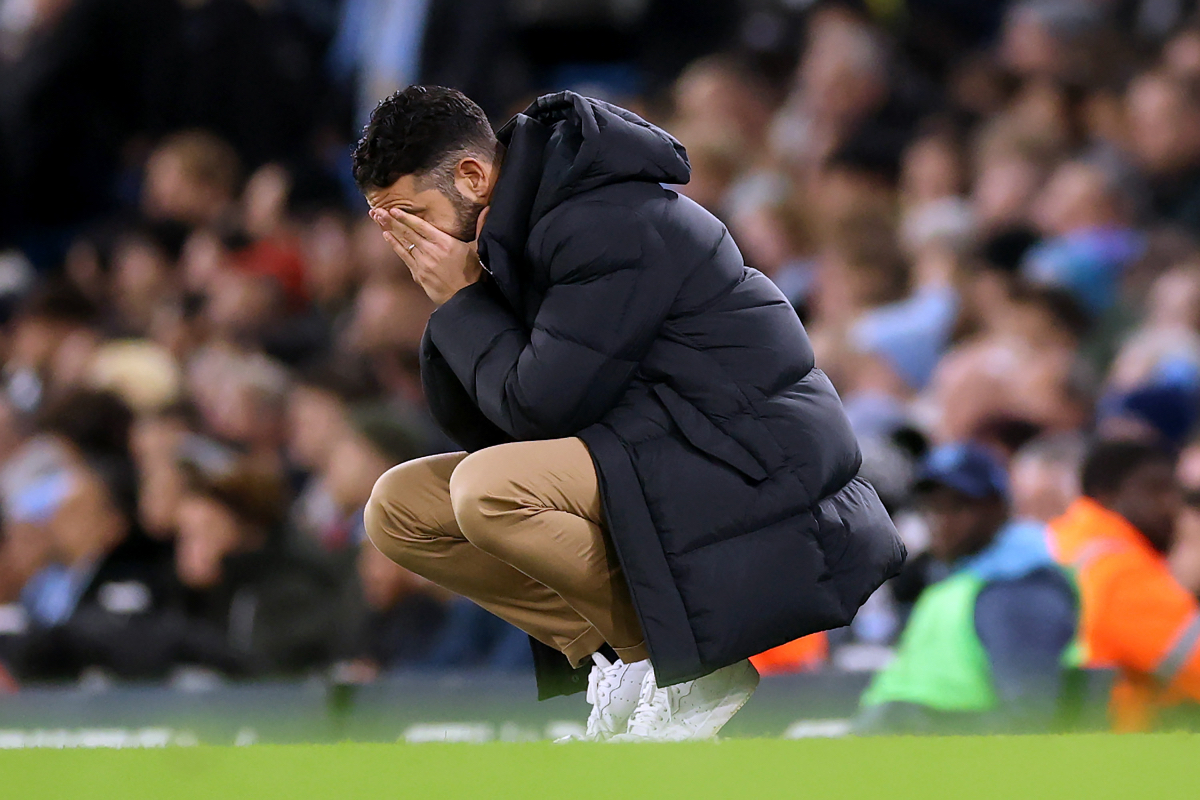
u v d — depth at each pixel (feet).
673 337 35.32
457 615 67.36
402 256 36.63
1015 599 51.19
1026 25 107.34
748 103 110.83
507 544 35.14
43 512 70.44
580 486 35.17
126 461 74.54
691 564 34.32
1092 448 57.67
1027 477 63.41
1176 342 79.71
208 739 54.65
